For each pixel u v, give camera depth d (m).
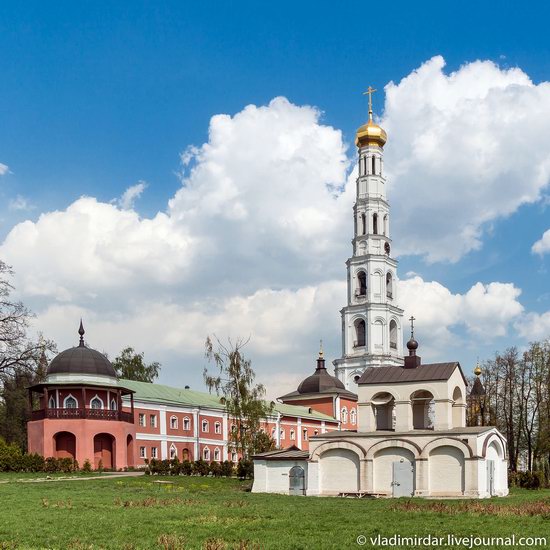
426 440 52.31
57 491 48.44
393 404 58.84
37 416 74.88
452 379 55.38
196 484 61.09
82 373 76.56
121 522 31.83
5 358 81.25
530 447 87.00
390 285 127.88
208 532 29.17
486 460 52.94
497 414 89.19
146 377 129.38
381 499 48.25
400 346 126.19
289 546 25.62
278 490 55.91
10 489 49.56
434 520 33.50
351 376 123.69
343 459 54.66
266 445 73.56
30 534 27.92
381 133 129.88
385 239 127.31
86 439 73.44
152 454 84.50
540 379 86.19
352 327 125.25
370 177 129.00
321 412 120.62
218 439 95.25
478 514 36.09
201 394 100.25
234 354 76.69
